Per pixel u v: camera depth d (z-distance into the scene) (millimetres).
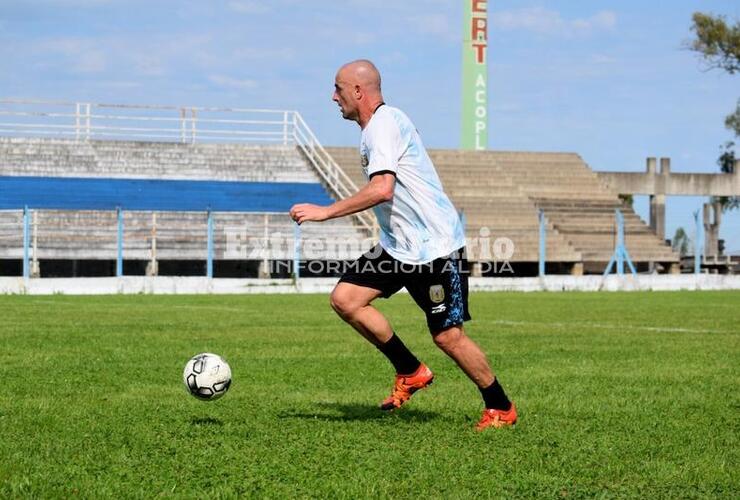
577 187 69312
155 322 25469
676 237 69500
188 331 22516
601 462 8094
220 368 10000
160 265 53125
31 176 57875
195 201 57156
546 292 49219
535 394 12273
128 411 10656
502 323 26203
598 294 46844
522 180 68688
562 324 25781
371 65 9727
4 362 15766
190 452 8328
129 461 7965
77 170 59719
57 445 8594
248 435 9148
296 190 60688
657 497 7016
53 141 61531
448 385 13273
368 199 9281
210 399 9992
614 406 11250
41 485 7152
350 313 9945
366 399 11836
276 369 15102
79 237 50375
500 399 9727
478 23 70812
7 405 11055
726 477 7602
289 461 8008
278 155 64812
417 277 9562
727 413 10789
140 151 62375
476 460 8094
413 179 9484
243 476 7461
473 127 71062
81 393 12203
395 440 8953
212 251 46469
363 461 8008
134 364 15570
